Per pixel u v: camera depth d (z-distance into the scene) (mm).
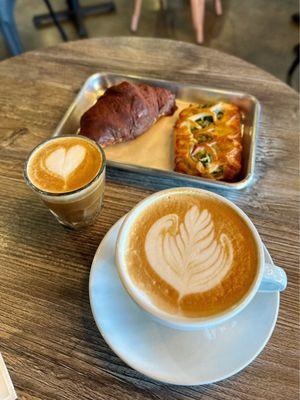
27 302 531
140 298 435
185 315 423
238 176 701
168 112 815
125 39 967
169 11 2297
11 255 582
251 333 464
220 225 499
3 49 1998
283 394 451
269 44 2082
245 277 451
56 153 592
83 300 533
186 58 920
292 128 758
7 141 744
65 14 2240
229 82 859
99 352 484
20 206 643
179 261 469
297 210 634
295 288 539
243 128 784
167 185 674
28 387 457
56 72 889
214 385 457
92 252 586
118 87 776
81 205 563
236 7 2322
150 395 451
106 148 755
